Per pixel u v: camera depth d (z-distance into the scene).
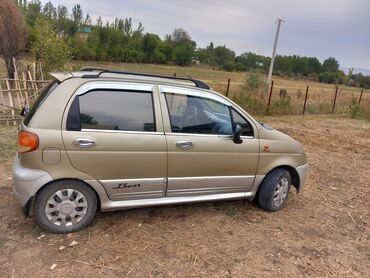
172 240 3.79
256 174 4.55
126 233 3.83
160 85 3.92
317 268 3.57
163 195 4.03
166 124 3.89
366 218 4.96
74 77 3.59
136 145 3.71
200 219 4.32
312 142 10.61
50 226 3.61
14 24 14.35
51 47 13.27
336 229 4.50
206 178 4.20
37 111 3.43
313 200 5.45
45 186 3.50
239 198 4.55
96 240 3.63
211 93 4.25
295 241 4.05
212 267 3.38
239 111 4.41
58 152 3.42
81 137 3.47
